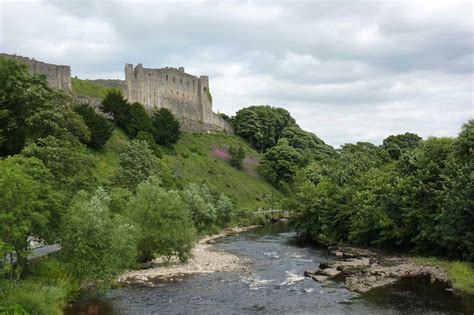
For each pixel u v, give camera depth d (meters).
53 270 40.31
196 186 100.62
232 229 103.88
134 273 52.69
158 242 56.12
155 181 69.12
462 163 55.41
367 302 39.22
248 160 159.12
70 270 40.66
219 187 125.81
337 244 72.31
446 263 50.59
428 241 56.00
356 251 63.91
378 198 64.38
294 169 146.88
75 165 52.12
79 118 66.69
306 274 52.00
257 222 113.19
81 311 36.97
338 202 74.44
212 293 43.69
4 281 34.53
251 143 184.25
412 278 46.72
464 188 48.12
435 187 55.72
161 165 96.62
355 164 89.31
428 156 61.31
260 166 153.88
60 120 60.88
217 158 146.12
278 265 58.59
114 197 58.28
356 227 67.12
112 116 117.44
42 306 32.53
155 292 44.00
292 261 61.59
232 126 188.50
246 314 36.78
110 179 78.69
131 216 55.78
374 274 49.06
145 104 144.50
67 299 39.25
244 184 137.12
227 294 43.31
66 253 40.34
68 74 113.00
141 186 60.00
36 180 40.00
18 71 64.12
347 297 41.19
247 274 52.84
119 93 120.06
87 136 66.25
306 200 81.88
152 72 149.25
